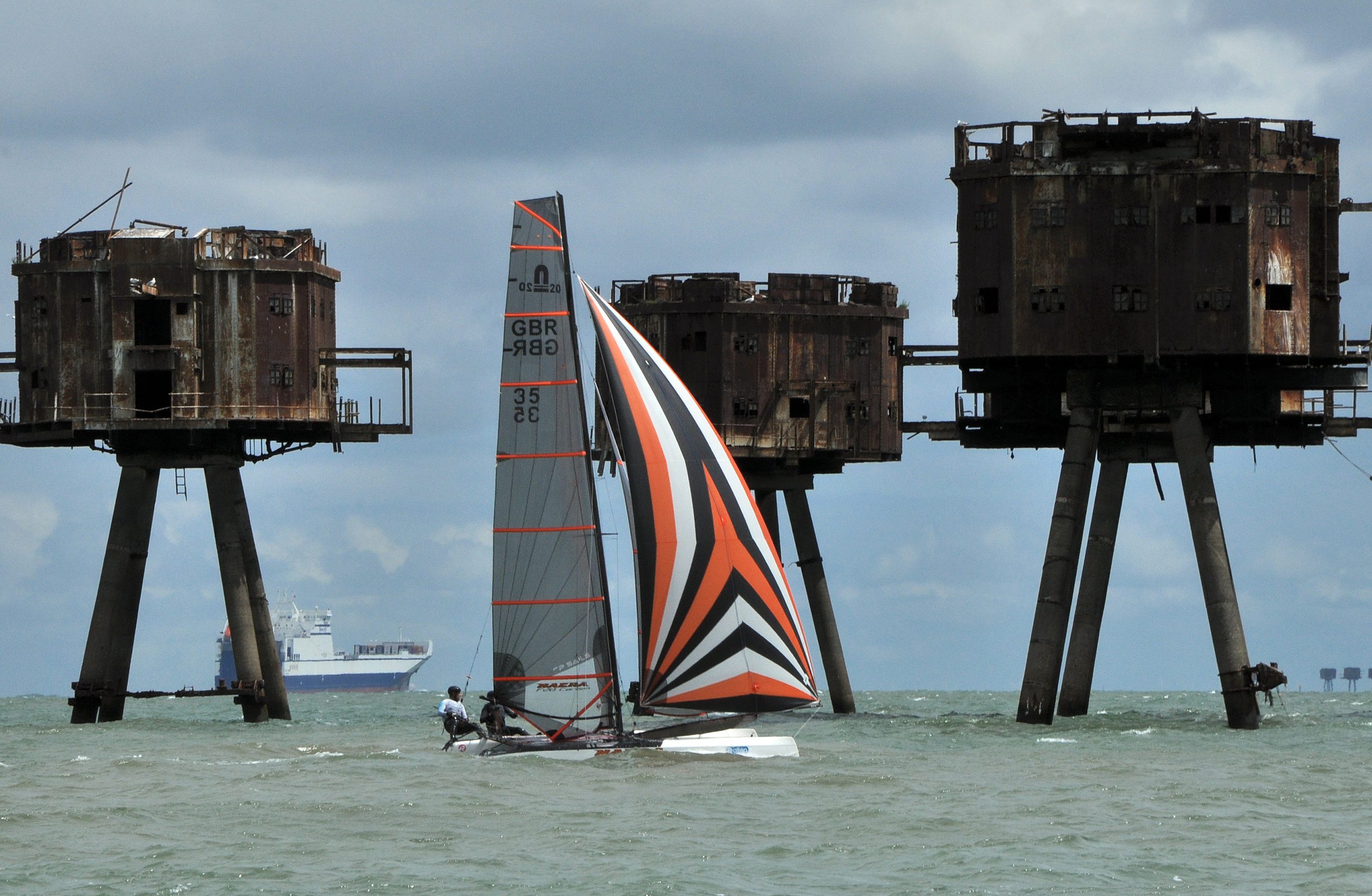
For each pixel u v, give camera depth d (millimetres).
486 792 162125
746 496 180500
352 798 159875
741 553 178750
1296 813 157250
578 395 173875
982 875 132250
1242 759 196625
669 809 154875
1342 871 133500
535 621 176250
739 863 135625
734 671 178250
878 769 180875
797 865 134875
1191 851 140250
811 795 162625
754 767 177250
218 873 132375
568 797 159750
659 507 178750
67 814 153625
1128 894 127250
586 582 175625
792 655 179750
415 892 127250
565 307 173500
